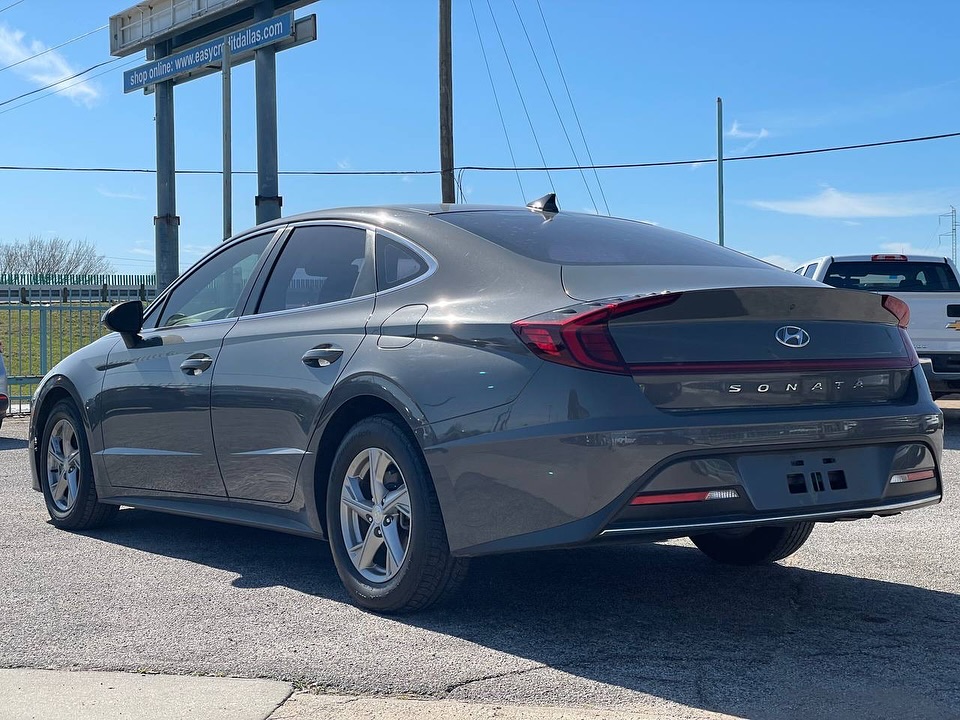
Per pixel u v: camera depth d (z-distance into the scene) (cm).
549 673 359
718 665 368
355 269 479
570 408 367
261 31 1784
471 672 359
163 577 500
